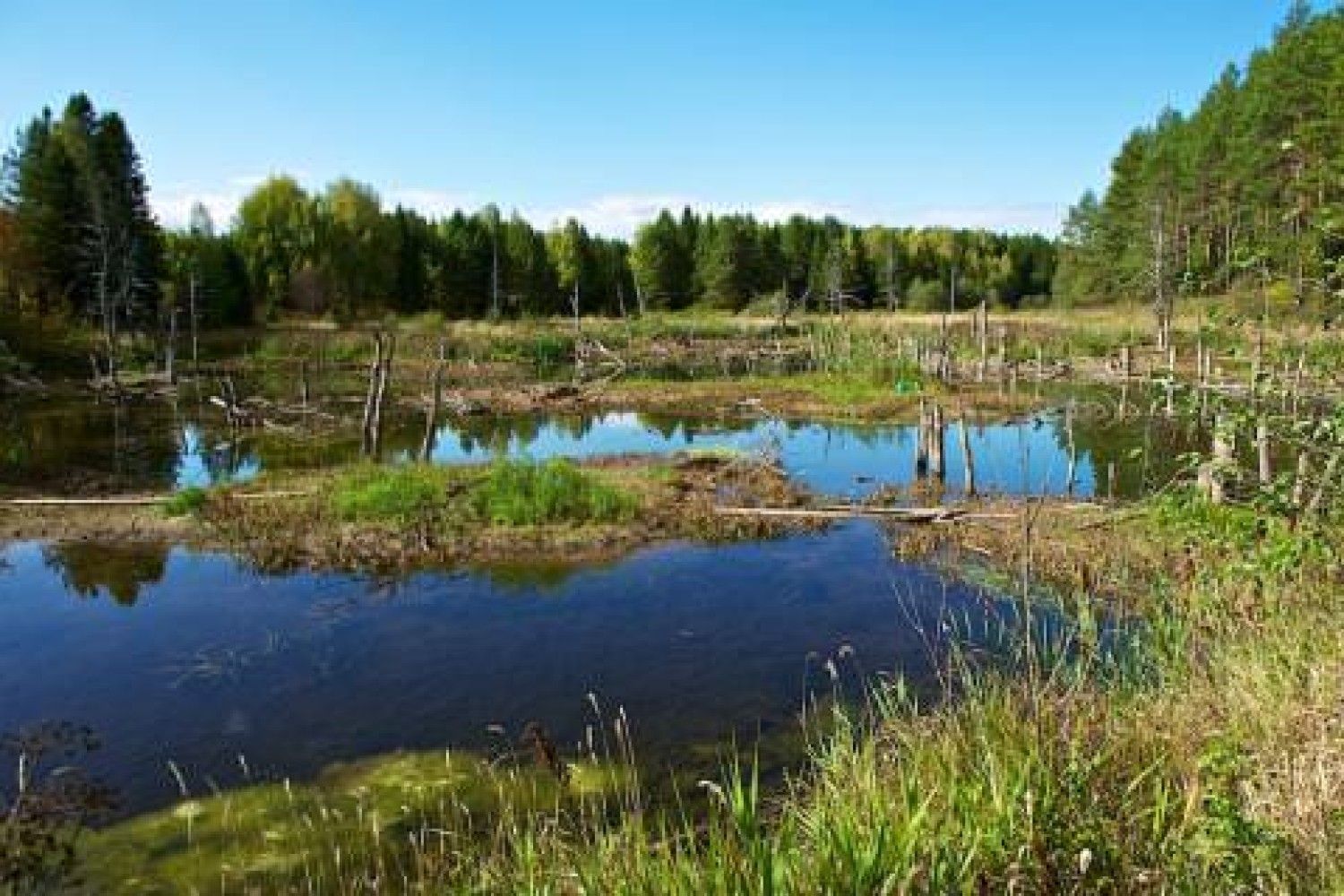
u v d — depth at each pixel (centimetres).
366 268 7881
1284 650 664
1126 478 2244
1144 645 911
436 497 1988
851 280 9900
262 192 8050
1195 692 674
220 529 1892
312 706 1117
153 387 4516
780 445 2970
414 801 872
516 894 586
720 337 7312
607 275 9581
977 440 3006
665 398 4200
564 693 1145
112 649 1319
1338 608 685
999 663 1027
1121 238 6838
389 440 3234
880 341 5406
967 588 1475
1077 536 1617
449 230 8719
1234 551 672
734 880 502
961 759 627
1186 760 586
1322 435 645
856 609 1427
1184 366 3469
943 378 4244
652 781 901
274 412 3769
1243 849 443
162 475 2519
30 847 679
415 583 1605
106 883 738
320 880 713
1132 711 668
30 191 5569
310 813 855
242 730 1052
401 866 752
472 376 5262
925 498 2138
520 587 1582
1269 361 684
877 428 3331
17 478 2388
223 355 5928
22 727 1062
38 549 1809
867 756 643
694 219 10894
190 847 796
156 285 6150
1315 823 465
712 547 1817
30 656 1291
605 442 3180
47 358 4878
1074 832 496
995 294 10225
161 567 1702
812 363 5462
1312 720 560
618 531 1881
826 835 524
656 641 1321
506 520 1919
